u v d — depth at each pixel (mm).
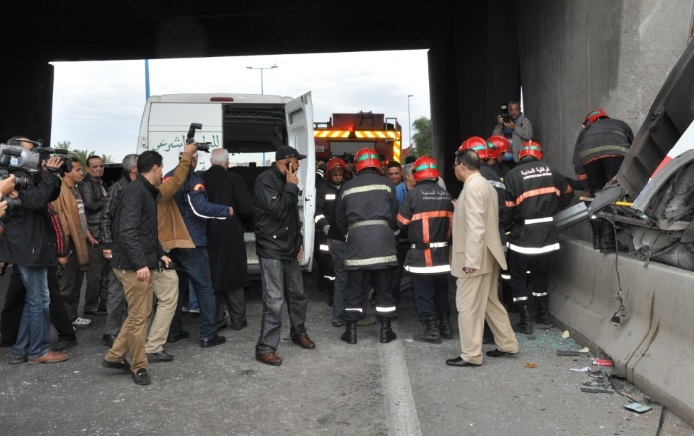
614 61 6793
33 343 5844
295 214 6027
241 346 6477
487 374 5375
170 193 6023
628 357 5098
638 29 6555
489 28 12828
